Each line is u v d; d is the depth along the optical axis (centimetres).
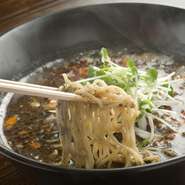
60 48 75
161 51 73
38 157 57
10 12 92
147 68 71
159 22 73
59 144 58
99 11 75
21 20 89
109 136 53
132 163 53
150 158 54
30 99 66
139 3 73
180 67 70
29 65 72
